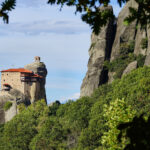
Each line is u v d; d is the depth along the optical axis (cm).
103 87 19600
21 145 16638
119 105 4075
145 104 12456
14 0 1409
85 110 16862
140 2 1472
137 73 15950
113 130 3650
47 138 15650
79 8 1562
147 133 1532
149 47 19662
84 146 14038
